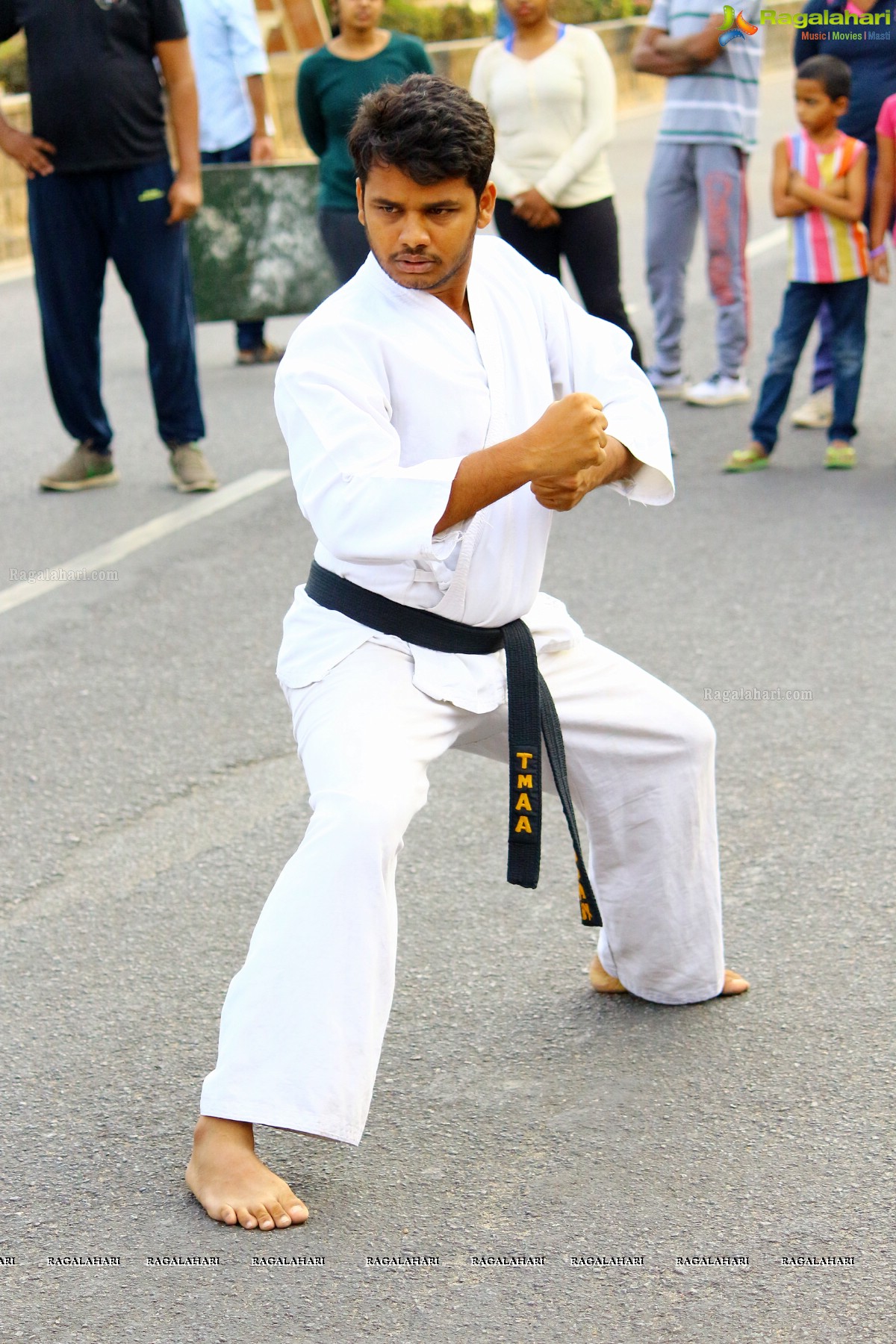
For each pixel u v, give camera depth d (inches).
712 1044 110.3
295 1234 91.8
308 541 228.1
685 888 110.7
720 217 279.0
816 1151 97.9
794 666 176.7
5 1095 107.3
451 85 88.0
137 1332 84.1
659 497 102.2
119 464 270.5
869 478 246.4
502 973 121.2
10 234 497.0
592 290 261.1
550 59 249.1
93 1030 115.4
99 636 194.5
